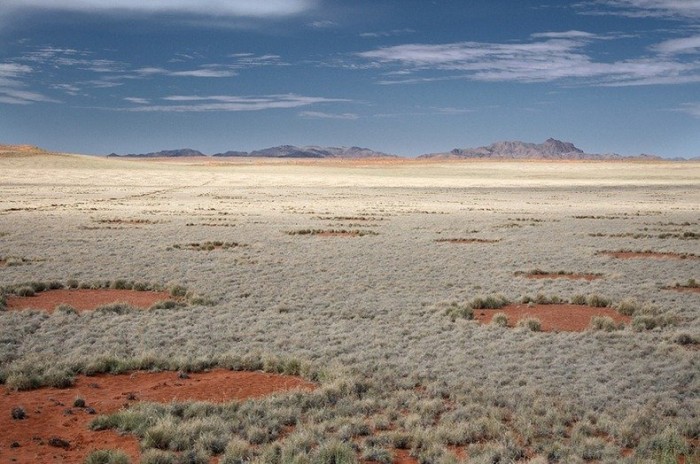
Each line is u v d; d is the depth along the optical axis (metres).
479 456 10.04
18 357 15.68
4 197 79.50
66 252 34.84
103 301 22.84
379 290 25.25
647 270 30.61
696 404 12.65
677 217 59.97
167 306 21.70
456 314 20.56
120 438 10.70
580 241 41.97
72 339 17.20
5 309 20.88
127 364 14.95
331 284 26.33
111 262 31.75
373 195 96.12
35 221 51.53
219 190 105.06
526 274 29.89
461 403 12.61
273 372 14.94
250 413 11.76
